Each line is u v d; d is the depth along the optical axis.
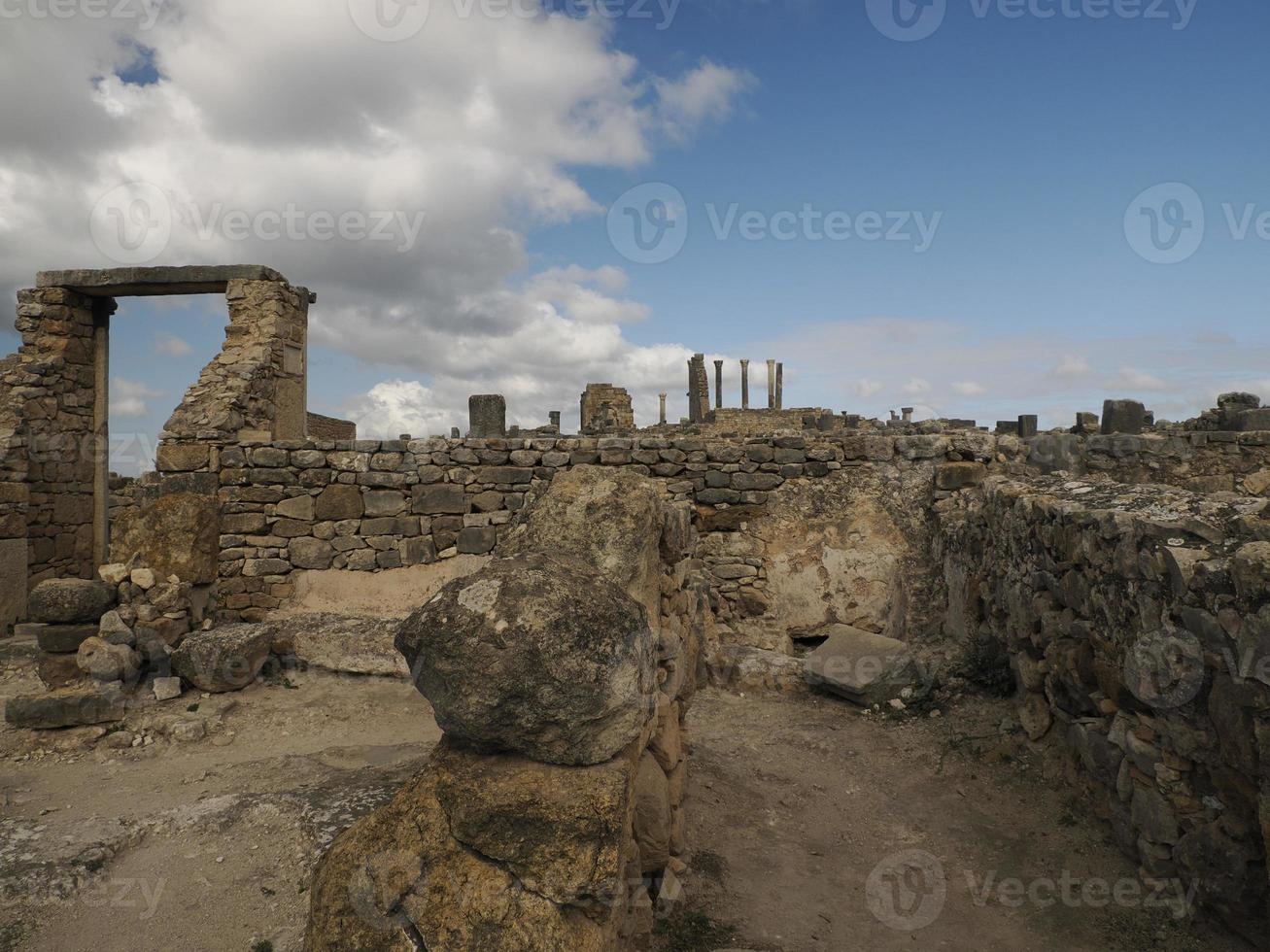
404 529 8.80
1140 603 3.90
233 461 8.62
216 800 4.07
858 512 8.96
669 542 3.92
